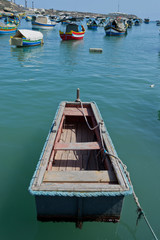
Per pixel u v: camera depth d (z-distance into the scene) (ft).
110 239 16.58
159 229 17.34
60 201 15.26
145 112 38.58
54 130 22.65
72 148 20.44
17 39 106.73
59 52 105.81
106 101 43.16
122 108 40.04
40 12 527.81
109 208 15.78
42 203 15.38
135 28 334.03
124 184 14.98
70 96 45.37
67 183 15.12
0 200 19.52
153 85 53.88
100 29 283.59
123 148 27.76
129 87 52.70
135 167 24.35
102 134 22.43
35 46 119.85
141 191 21.03
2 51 101.65
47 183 14.98
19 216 18.06
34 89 48.88
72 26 149.28
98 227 17.12
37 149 27.25
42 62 80.84
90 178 16.03
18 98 43.16
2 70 66.03
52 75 61.82
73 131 29.66
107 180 15.92
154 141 29.45
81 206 15.37
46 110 38.32
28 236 16.58
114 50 117.29
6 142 28.40
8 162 24.56
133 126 33.37
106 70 70.49
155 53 110.42
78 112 29.76
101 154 21.88
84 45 133.39
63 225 17.13
